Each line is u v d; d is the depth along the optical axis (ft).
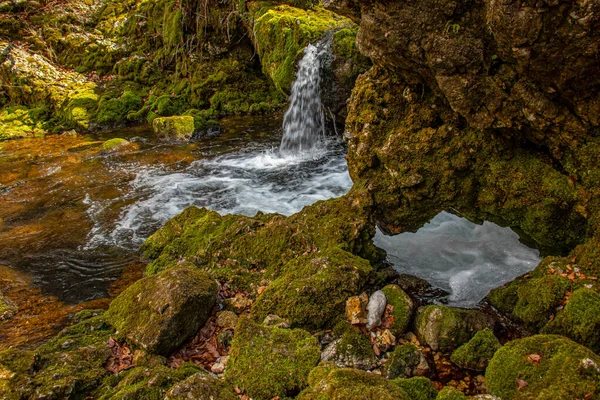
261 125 39.11
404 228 17.94
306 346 12.14
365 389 9.73
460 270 16.96
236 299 15.21
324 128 33.01
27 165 31.68
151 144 35.50
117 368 12.42
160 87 45.83
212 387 10.58
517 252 17.25
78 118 40.32
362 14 14.10
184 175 29.35
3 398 10.65
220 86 42.93
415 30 13.19
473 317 13.08
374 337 13.08
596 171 12.91
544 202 14.02
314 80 30.89
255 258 16.78
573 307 11.62
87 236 22.02
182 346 13.39
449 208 18.97
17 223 23.59
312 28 31.71
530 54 11.45
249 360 11.79
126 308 13.88
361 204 17.33
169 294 13.29
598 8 9.87
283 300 13.85
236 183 27.81
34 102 44.55
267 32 33.94
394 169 16.63
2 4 52.16
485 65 13.01
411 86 16.24
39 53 50.24
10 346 14.20
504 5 10.78
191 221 20.15
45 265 19.66
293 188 26.78
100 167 31.07
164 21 46.60
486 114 13.73
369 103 17.29
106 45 49.90
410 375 11.90
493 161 15.05
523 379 9.98
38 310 16.39
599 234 12.98
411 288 16.01
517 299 13.91
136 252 20.35
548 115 12.82
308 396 10.10
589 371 9.20
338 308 13.71
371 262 17.11
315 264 14.80
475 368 11.99
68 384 11.17
